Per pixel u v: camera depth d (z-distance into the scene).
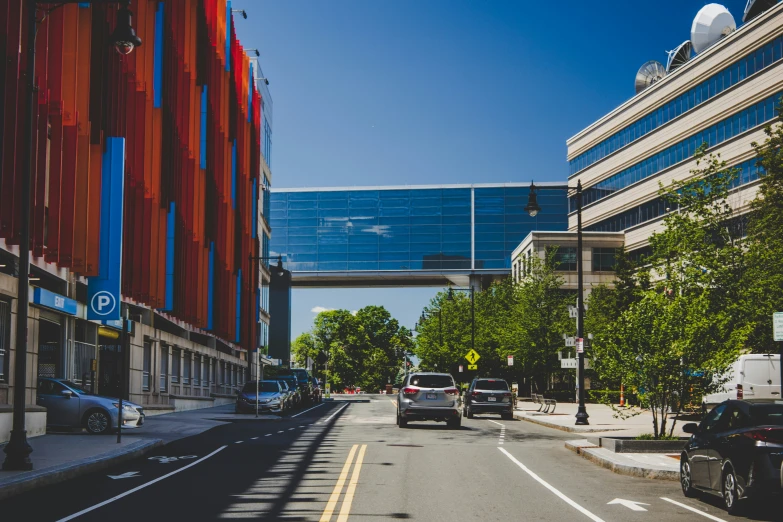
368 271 115.12
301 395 53.31
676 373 19.06
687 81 67.50
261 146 79.25
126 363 33.66
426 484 13.84
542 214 114.12
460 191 115.12
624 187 79.12
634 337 19.39
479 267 113.62
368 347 141.62
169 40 36.81
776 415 11.29
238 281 61.50
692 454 12.77
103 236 27.53
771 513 11.28
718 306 29.30
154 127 35.22
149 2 34.25
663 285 31.67
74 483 13.80
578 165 90.69
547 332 57.56
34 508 11.15
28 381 22.55
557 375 64.00
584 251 79.12
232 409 47.06
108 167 27.56
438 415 28.66
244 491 12.81
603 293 64.75
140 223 32.81
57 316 26.09
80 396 23.33
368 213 116.31
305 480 14.19
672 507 11.84
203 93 46.41
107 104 27.78
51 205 23.69
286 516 10.55
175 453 19.09
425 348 79.12
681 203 33.72
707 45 70.25
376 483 13.87
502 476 15.19
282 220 117.50
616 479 15.05
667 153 70.94
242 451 19.55
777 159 30.69
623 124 79.50
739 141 58.84
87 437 21.91
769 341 29.16
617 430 27.50
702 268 31.22
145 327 36.34
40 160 22.91
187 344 45.72
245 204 65.12
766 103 56.50
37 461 15.59
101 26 26.45
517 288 63.38
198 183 45.25
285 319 110.56
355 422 33.28
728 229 33.09
